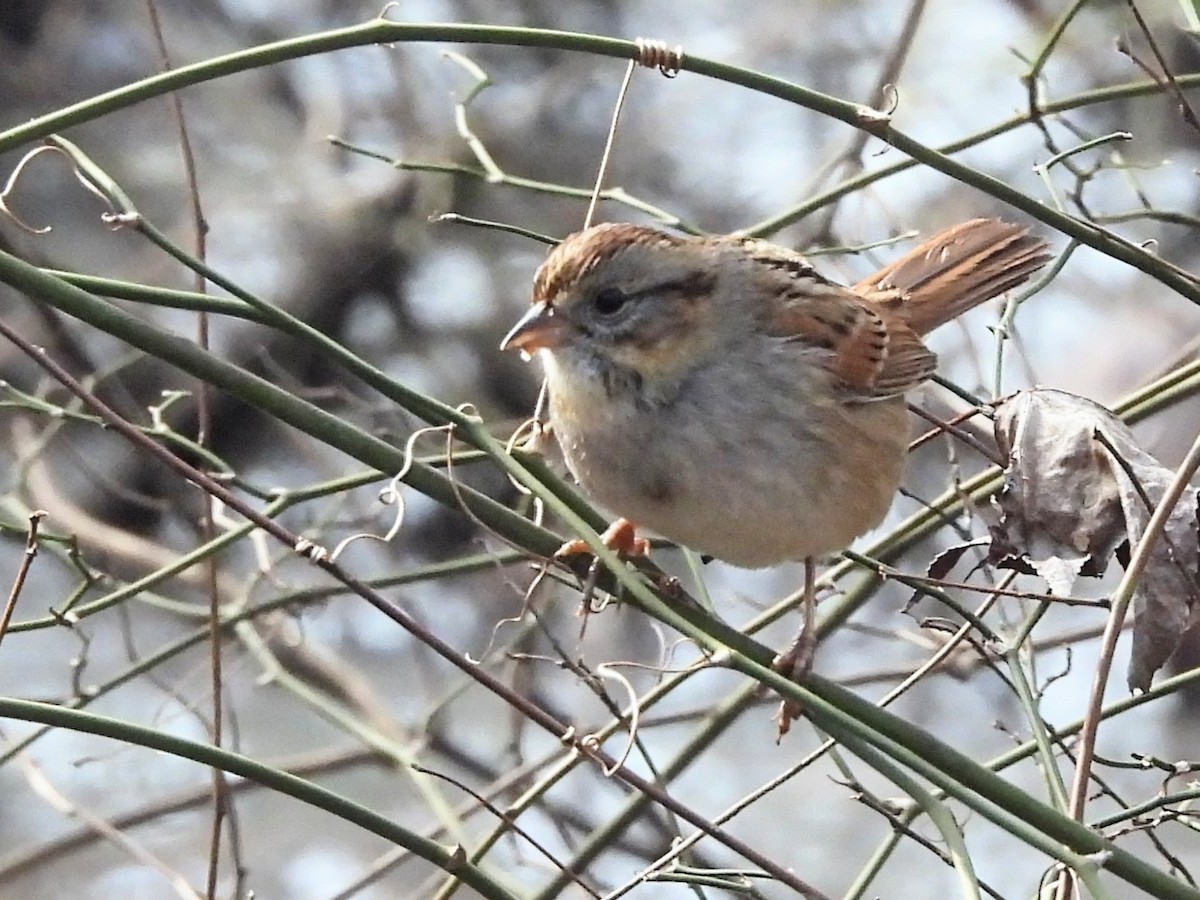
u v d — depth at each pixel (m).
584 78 13.16
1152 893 5.14
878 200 8.59
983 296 8.34
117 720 5.45
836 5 12.99
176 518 11.13
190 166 6.95
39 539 6.66
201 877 12.05
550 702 11.13
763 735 13.01
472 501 5.89
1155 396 7.14
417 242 12.90
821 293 7.26
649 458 6.85
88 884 12.09
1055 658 11.52
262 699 12.75
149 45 13.41
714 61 6.11
